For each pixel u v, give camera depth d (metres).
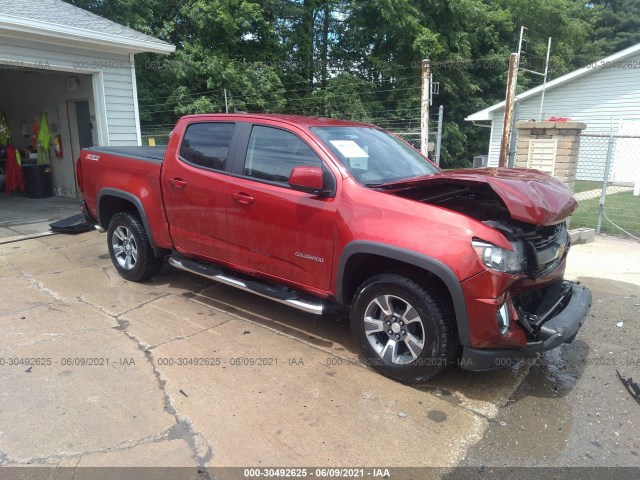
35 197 11.34
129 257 5.34
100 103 9.41
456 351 3.25
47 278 5.49
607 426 3.01
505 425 2.99
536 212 3.02
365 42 23.47
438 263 3.01
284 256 3.85
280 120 4.02
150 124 17.56
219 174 4.24
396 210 3.26
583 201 11.95
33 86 11.29
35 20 7.66
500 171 3.91
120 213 5.30
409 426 2.95
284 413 3.04
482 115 21.27
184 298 4.93
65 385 3.27
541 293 3.66
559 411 3.16
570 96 19.05
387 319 3.38
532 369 3.71
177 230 4.69
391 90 23.22
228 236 4.22
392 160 4.12
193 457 2.63
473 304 2.97
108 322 4.30
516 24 29.02
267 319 4.46
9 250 6.72
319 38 23.81
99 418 2.93
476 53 27.64
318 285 3.70
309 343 4.00
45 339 3.94
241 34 19.48
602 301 5.13
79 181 5.71
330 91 22.08
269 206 3.85
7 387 3.23
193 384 3.33
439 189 3.68
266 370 3.54
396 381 3.43
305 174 3.38
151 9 17.23
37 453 2.62
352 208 3.43
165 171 4.68
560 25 29.30
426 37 22.25
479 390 3.37
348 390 3.31
